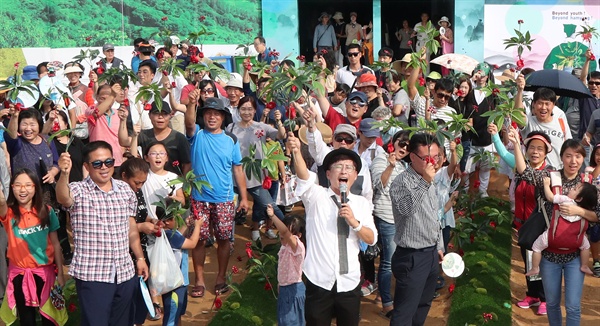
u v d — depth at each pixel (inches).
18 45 778.2
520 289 371.9
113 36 778.2
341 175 255.6
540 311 343.0
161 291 288.7
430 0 979.3
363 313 343.3
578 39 749.9
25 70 531.8
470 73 499.8
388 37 943.7
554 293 292.7
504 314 337.7
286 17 784.3
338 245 255.8
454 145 323.9
